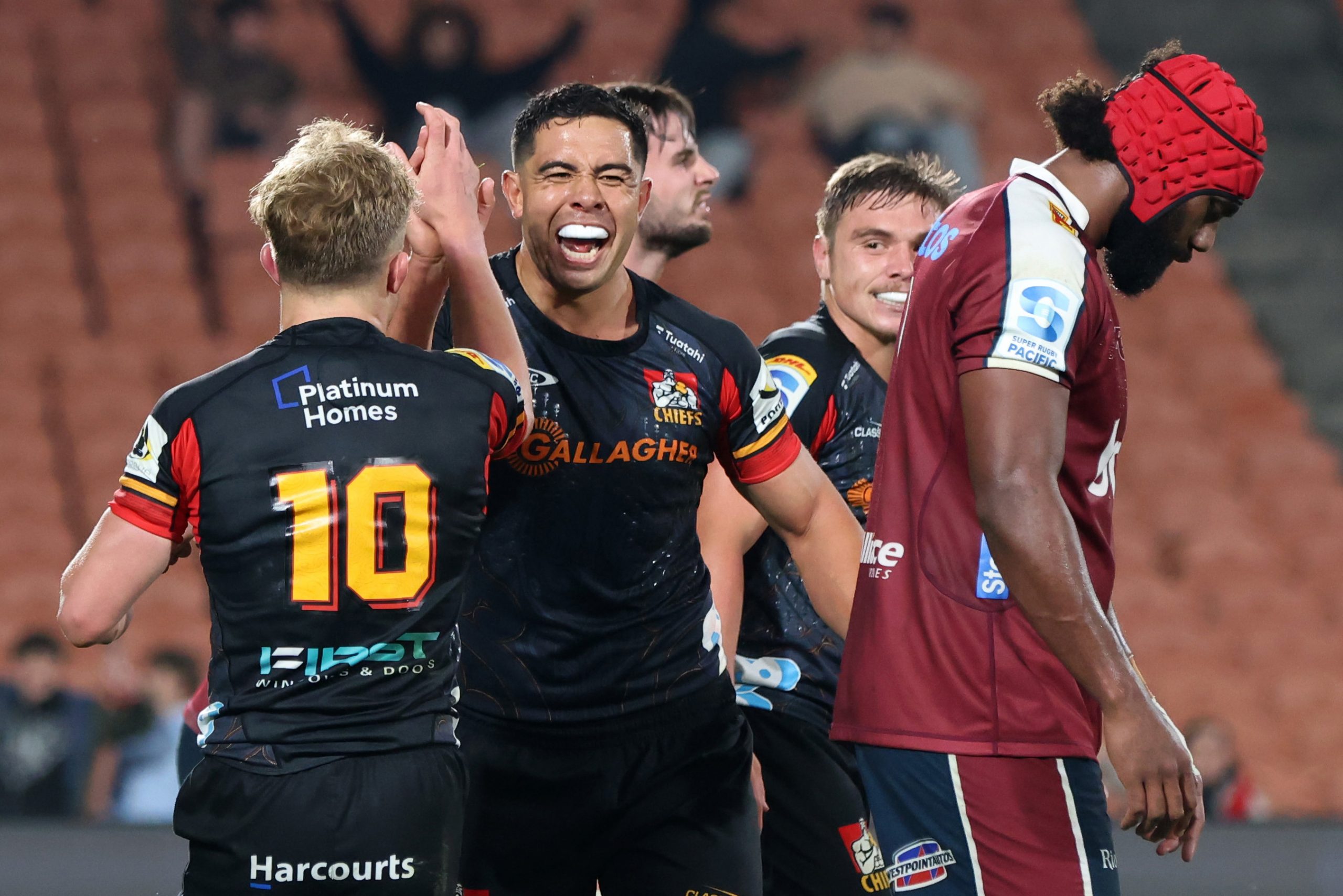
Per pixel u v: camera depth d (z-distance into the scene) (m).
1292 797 29.64
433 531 8.23
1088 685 7.60
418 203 8.95
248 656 8.02
